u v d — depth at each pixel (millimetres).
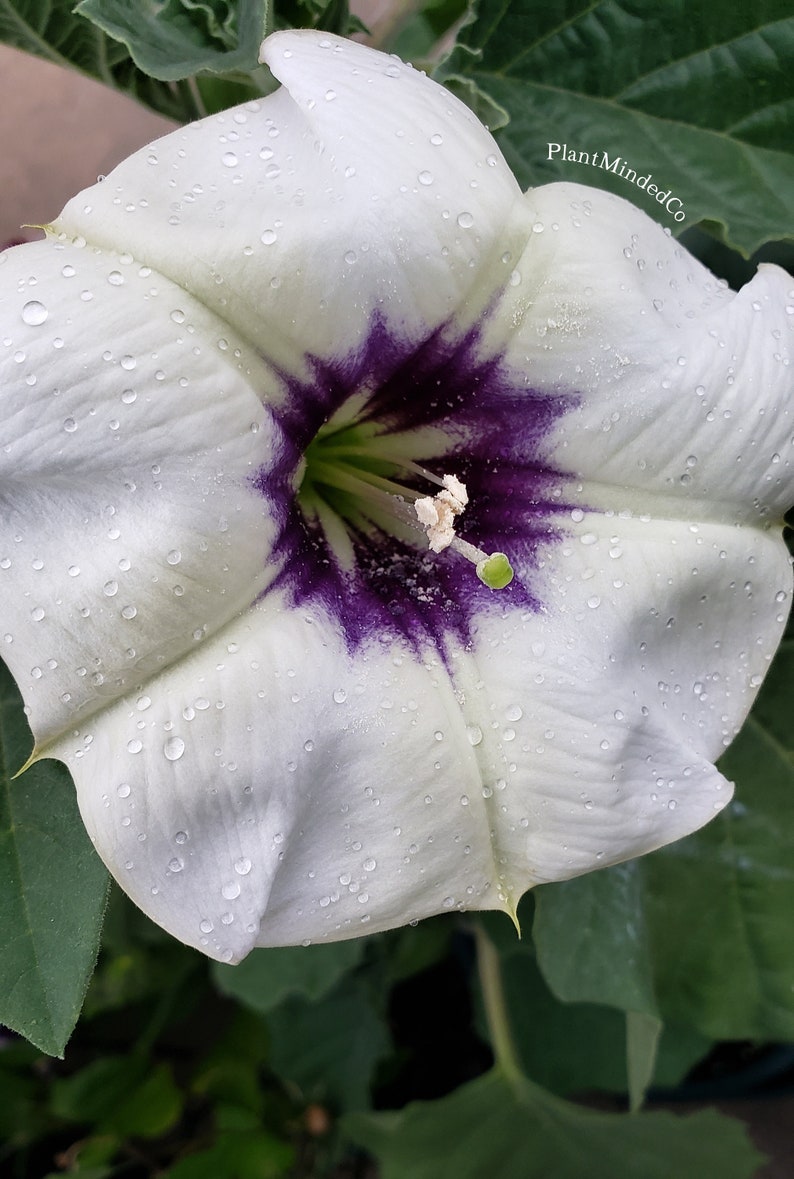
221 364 126
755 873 194
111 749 127
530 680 141
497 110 162
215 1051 313
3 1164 329
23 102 209
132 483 124
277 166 128
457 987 337
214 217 126
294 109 130
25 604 126
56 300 122
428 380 144
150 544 125
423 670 141
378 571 150
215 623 129
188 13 154
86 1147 295
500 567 139
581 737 139
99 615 125
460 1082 336
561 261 137
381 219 129
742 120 169
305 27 157
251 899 131
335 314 132
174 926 131
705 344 139
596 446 142
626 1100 351
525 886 144
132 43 146
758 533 146
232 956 132
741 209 167
